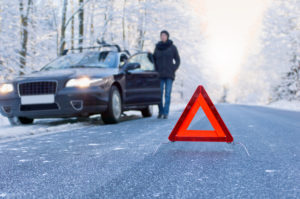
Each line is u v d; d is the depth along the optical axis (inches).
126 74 273.4
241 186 79.9
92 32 628.7
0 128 232.1
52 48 641.0
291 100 1262.3
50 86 228.4
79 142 159.3
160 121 280.1
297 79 1225.4
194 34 961.5
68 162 111.7
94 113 244.4
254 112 491.5
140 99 290.2
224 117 359.3
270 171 96.0
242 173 93.6
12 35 544.7
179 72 972.6
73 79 230.8
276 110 583.8
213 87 1208.2
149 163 108.0
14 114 237.1
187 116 128.5
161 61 304.7
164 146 143.9
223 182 83.6
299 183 82.9
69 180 87.3
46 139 172.9
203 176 90.0
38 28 594.9
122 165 105.3
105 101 239.1
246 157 118.5
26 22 543.2
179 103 1056.2
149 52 316.5
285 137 179.3
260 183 82.8
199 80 1009.5
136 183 83.0
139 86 289.7
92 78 235.1
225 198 70.2
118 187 79.5
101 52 293.4
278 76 1293.1
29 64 564.7
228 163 107.7
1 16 532.4
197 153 126.4
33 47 610.9
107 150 134.8
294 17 1231.5
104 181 85.5
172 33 846.5
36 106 231.1
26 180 88.2
